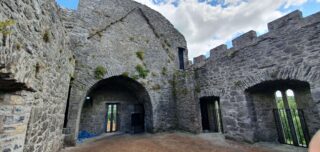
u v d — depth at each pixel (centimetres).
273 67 486
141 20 916
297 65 432
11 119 200
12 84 189
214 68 699
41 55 261
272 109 634
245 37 579
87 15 735
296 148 490
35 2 226
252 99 577
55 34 332
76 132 589
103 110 864
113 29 791
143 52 858
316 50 400
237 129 576
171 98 886
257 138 541
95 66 686
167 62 940
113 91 916
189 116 776
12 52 164
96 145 584
